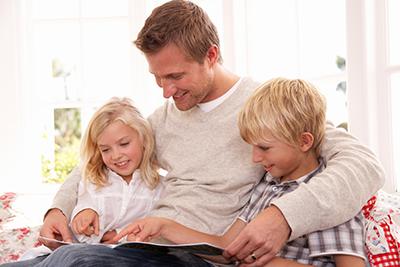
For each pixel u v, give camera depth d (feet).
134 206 5.64
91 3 10.23
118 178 5.67
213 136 5.26
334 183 4.17
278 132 4.41
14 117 9.05
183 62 4.83
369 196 4.33
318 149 4.73
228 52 8.04
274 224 4.02
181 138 5.46
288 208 4.05
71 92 22.97
